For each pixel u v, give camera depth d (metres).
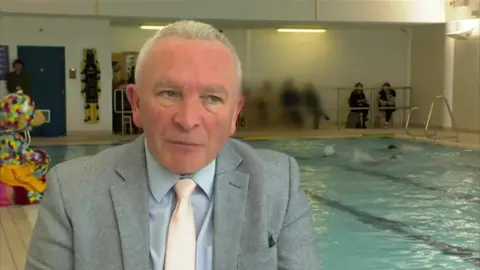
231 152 1.38
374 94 16.56
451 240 5.37
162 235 1.28
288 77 16.28
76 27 13.05
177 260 1.27
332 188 7.84
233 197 1.32
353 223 5.97
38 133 13.00
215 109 1.23
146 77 1.23
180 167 1.24
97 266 1.26
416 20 14.24
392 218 6.18
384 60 16.81
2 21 12.53
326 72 16.58
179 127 1.21
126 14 12.24
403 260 4.79
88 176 1.32
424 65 16.03
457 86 14.80
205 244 1.29
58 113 13.14
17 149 6.26
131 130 13.55
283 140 12.95
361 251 5.04
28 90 12.51
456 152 11.19
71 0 11.89
